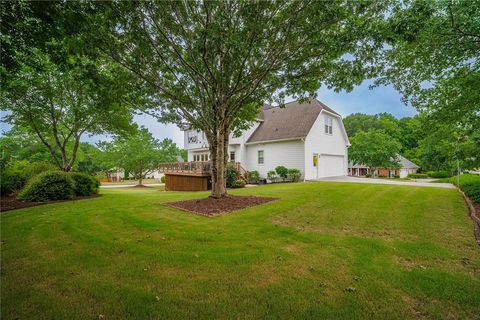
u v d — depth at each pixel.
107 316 2.44
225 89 7.68
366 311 2.49
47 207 8.07
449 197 8.35
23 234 5.05
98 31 5.59
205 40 5.64
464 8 5.70
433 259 3.65
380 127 44.28
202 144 24.27
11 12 4.46
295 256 3.79
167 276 3.22
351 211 6.57
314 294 2.78
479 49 6.39
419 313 2.46
